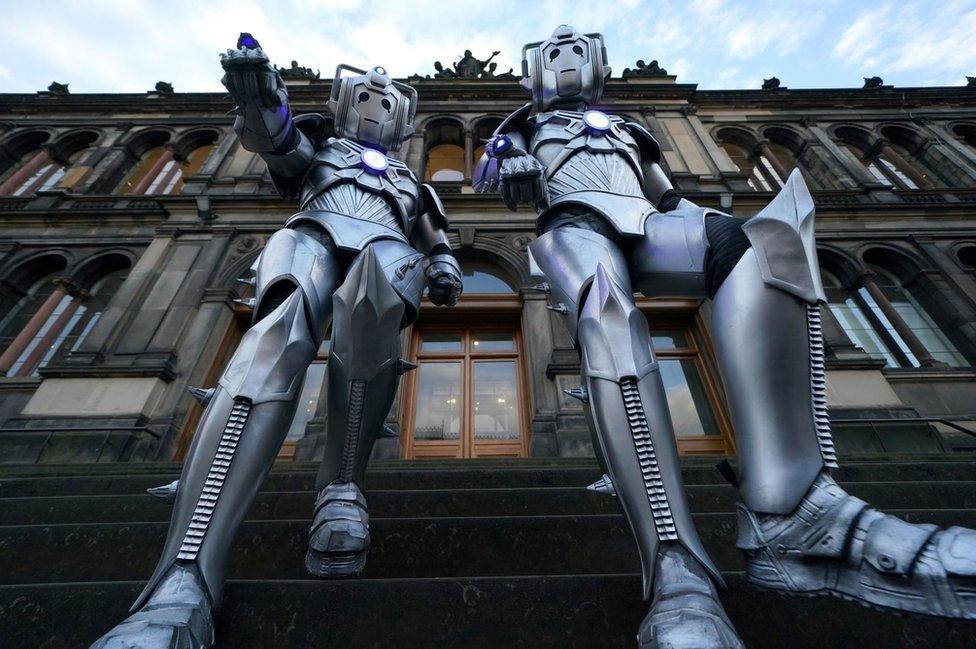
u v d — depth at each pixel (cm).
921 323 1035
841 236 1142
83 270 1107
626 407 132
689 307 979
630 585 158
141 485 412
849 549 108
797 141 1507
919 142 1491
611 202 173
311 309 159
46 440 725
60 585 167
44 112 1568
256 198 1158
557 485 386
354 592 157
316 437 750
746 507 126
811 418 123
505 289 1070
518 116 218
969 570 93
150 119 1562
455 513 303
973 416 827
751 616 145
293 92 1585
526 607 154
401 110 245
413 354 958
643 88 1597
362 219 193
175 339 894
